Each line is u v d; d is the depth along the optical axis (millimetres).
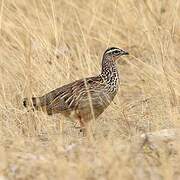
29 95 25344
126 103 28609
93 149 19984
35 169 18609
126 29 33438
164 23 32750
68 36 33750
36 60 28328
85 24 34500
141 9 32781
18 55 29141
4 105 25797
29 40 29188
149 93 28406
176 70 29641
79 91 24641
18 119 24688
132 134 23188
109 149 18953
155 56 29859
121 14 33875
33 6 33688
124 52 25891
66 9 35156
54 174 18203
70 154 19516
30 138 22750
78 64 30203
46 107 24828
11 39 31094
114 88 25406
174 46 32281
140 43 32750
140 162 18906
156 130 22922
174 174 18219
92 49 32969
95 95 24734
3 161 18922
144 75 29688
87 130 23250
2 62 29297
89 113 24875
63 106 24719
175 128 22516
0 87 27859
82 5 35156
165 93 26484
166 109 24984
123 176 17469
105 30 33719
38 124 24438
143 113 25906
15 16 31594
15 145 20719
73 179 17578
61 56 30047
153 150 20156
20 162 19125
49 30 31391
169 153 19906
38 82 27375
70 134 24047
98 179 17641
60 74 28047
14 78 28297
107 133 23641
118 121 25031
